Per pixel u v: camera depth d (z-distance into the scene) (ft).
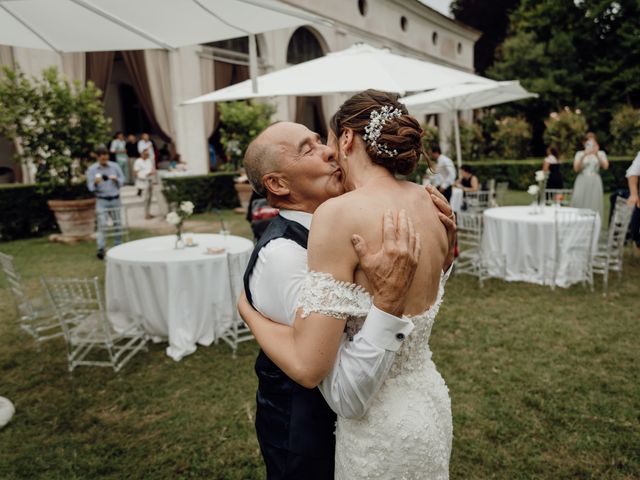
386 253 3.25
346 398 3.48
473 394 10.12
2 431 9.38
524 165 49.03
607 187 46.50
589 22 72.02
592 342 12.59
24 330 14.01
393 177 3.84
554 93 70.64
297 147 3.87
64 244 26.81
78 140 27.48
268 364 4.15
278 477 4.12
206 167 41.52
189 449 8.66
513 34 90.12
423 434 3.72
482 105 29.43
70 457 8.54
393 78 16.44
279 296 3.69
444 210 3.93
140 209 37.93
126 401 10.37
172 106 39.29
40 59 32.55
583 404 9.59
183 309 12.84
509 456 8.10
